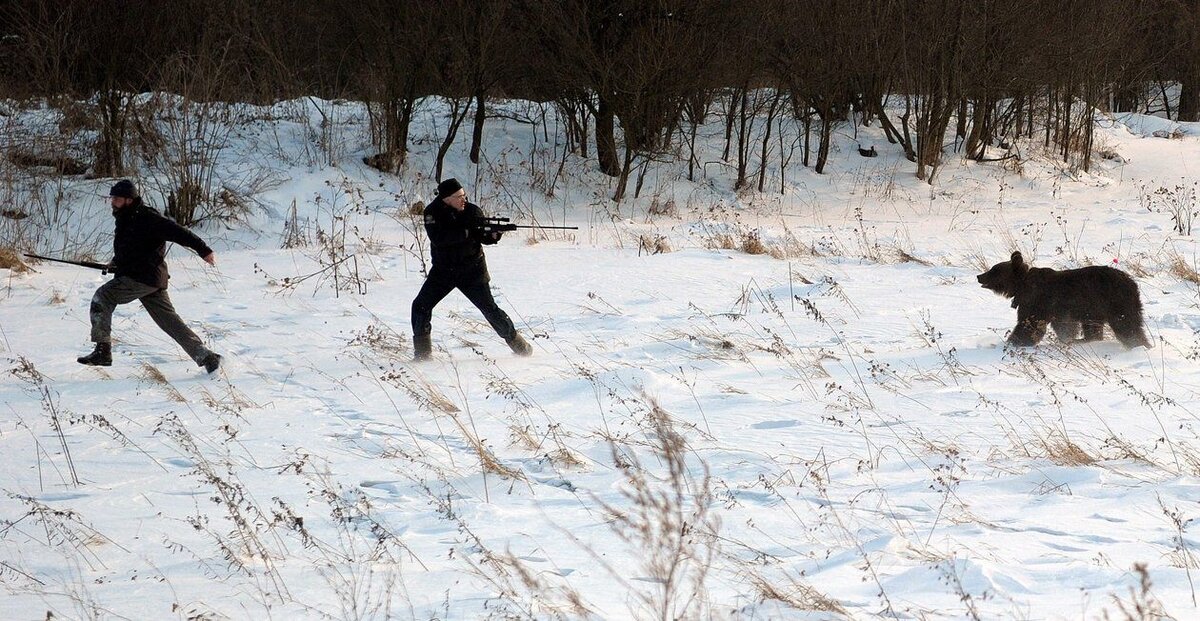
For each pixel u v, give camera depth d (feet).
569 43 203.31
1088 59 250.37
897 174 241.55
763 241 160.56
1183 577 40.83
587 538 48.75
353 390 79.30
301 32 232.12
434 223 86.84
